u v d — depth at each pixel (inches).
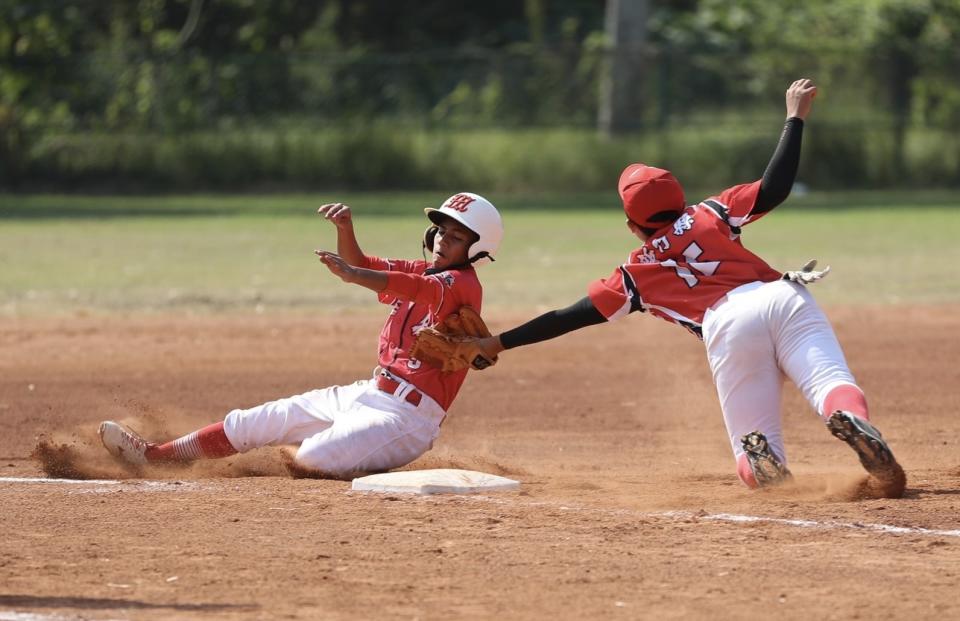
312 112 4690.0
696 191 4557.1
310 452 968.9
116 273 2378.2
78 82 4616.1
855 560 746.8
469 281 929.5
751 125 4677.7
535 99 4702.3
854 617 646.5
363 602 669.3
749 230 3221.0
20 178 4594.0
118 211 3750.0
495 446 1178.6
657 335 1866.4
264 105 4672.7
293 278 2340.1
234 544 782.5
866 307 2064.5
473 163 4667.8
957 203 4126.5
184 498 908.6
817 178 4776.1
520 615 649.0
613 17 4714.6
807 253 2721.5
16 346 1689.2
